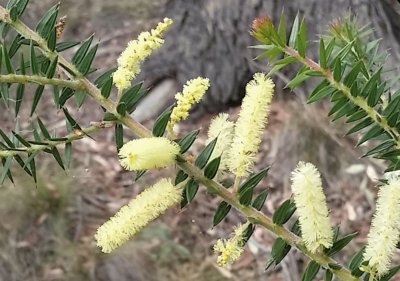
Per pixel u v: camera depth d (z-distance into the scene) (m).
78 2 4.68
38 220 3.37
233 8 3.63
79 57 0.79
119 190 3.60
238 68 3.77
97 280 3.17
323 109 3.73
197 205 3.50
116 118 0.78
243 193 0.77
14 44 0.81
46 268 3.21
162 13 4.07
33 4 4.56
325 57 0.85
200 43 3.80
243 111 0.78
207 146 0.76
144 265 3.22
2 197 3.40
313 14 3.21
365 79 1.08
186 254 3.30
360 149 3.51
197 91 0.77
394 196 0.76
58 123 3.81
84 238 3.33
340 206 3.42
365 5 2.86
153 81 4.01
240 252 0.80
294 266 3.05
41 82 0.77
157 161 0.72
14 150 0.81
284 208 0.78
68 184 3.51
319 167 3.54
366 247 0.77
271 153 3.68
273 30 0.86
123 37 4.47
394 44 2.76
